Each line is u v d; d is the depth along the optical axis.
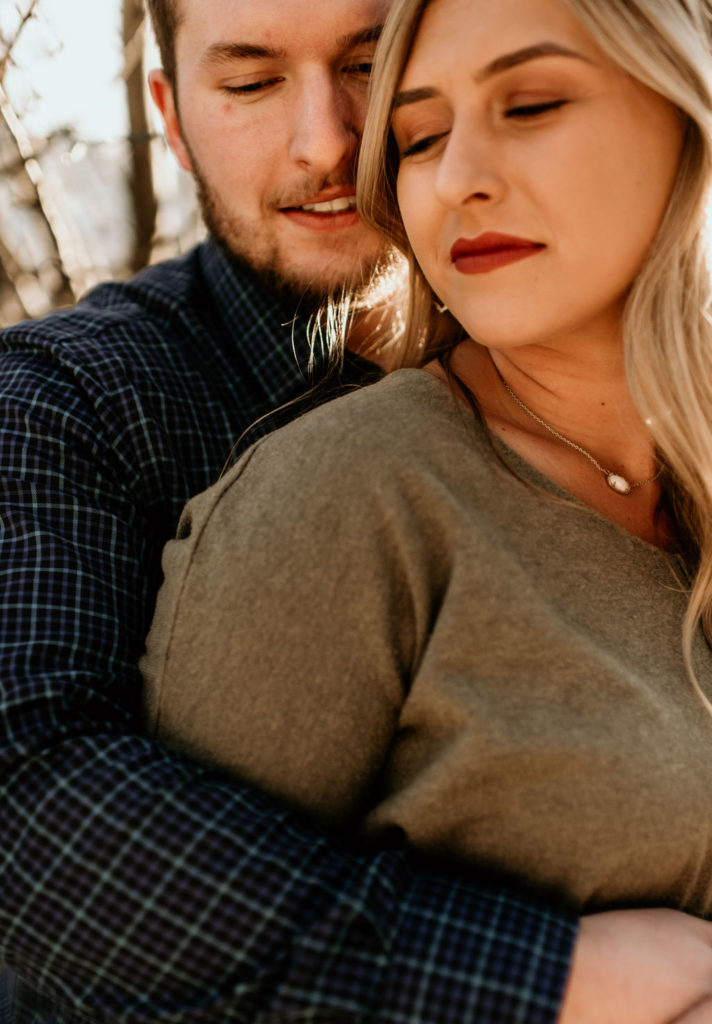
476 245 1.04
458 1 1.02
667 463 1.15
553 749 0.94
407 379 1.06
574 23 0.99
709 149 1.03
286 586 0.97
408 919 0.92
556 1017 0.89
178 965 0.92
